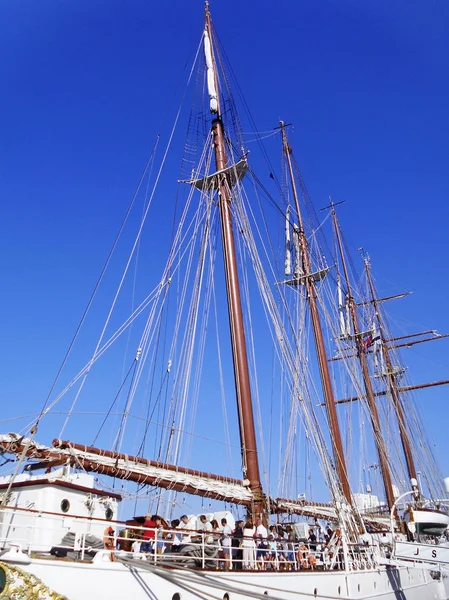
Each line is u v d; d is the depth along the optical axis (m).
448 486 60.38
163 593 13.25
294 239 45.06
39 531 13.09
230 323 25.08
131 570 12.63
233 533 17.67
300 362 32.31
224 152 29.98
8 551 10.94
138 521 15.76
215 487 19.69
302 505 29.41
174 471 18.95
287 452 35.62
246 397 23.11
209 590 14.51
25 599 10.59
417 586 31.22
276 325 26.83
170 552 15.17
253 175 31.17
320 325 42.94
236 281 26.03
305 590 18.52
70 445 16.03
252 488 21.30
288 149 48.12
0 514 13.69
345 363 46.72
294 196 46.47
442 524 30.38
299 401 26.36
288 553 19.84
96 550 12.34
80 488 14.31
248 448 22.11
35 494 13.69
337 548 22.88
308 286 43.50
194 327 26.27
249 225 28.94
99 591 11.81
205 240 28.12
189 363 25.20
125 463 17.27
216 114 30.78
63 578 11.30
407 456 57.53
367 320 59.03
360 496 45.84
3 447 14.21
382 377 59.66
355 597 22.42
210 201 28.48
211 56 31.89
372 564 25.92
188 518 17.88
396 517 40.62
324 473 25.19
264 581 16.44
